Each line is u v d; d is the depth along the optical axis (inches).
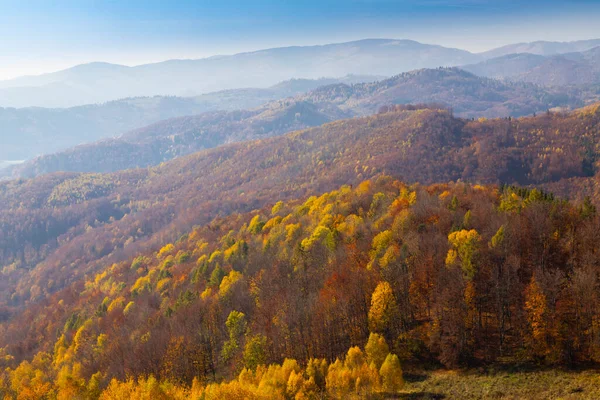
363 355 2947.8
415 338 3169.3
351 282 3550.7
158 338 4097.0
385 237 4023.1
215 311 4215.1
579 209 3804.1
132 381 3348.9
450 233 3801.7
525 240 3518.7
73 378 3806.6
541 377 2618.1
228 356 3678.6
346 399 2625.5
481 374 2778.1
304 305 3595.0
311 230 5236.2
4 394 4581.7
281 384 2785.4
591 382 2455.7
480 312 3090.6
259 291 4338.1
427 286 3376.0
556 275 2950.3
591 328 2615.7
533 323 2733.8
